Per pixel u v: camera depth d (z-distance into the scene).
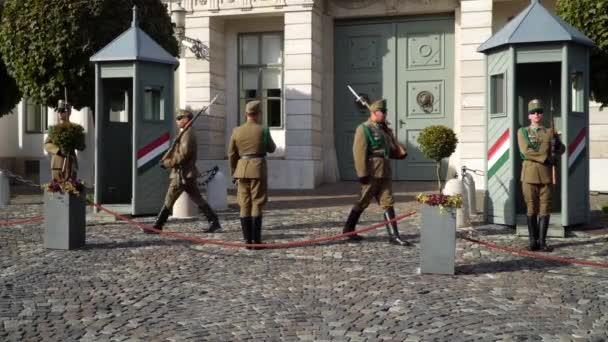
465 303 5.89
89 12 12.31
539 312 5.61
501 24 15.61
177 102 17.64
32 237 9.35
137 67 10.94
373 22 16.80
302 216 11.27
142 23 13.02
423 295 6.17
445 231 6.95
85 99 12.58
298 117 16.08
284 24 16.69
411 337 4.98
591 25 10.04
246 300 6.09
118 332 5.20
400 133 16.61
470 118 15.09
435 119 16.36
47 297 6.23
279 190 15.81
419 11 16.23
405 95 16.56
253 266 7.47
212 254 8.13
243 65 17.47
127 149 11.99
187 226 10.30
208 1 16.69
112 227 10.16
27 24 12.34
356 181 16.97
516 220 9.57
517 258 7.77
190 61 16.88
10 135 20.89
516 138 9.59
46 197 8.46
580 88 9.66
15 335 5.14
